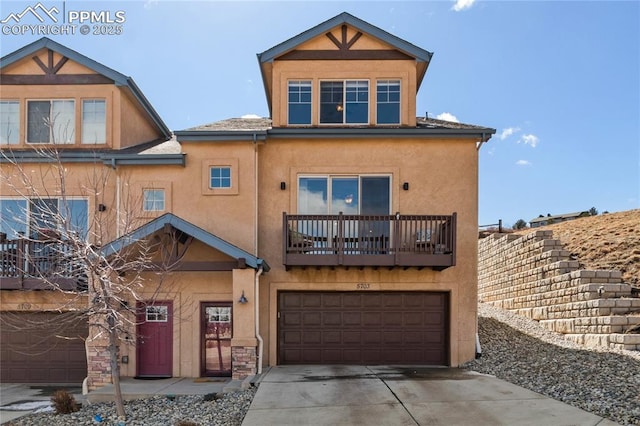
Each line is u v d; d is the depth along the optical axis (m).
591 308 11.34
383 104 13.17
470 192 12.47
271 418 7.35
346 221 12.35
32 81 13.21
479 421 6.95
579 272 12.04
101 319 9.87
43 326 12.11
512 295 16.11
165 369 11.85
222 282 12.05
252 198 12.40
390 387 9.19
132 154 12.27
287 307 12.56
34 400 10.30
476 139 12.52
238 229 12.31
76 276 10.23
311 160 12.68
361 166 12.61
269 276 12.43
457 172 12.54
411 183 12.55
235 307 11.01
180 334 11.91
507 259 16.78
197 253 12.09
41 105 13.26
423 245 11.80
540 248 14.61
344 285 12.39
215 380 11.27
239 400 8.92
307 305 12.56
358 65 13.13
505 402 7.79
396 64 13.09
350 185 12.79
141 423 8.09
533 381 9.08
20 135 13.05
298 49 13.23
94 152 12.48
